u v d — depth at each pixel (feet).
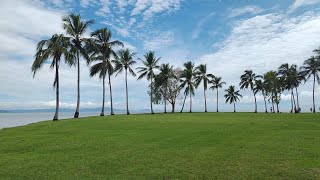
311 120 138.21
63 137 73.00
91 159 45.65
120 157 46.93
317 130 86.89
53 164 42.50
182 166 40.70
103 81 201.05
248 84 366.02
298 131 83.87
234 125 106.11
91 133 81.30
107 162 43.45
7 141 67.62
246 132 81.15
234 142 61.77
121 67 236.22
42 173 37.63
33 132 87.71
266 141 63.05
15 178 35.53
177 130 87.51
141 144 60.03
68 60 153.17
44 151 53.52
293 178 34.71
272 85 343.87
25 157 48.01
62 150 54.24
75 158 46.57
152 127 98.22
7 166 41.52
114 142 63.10
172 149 53.83
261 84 360.28
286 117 172.04
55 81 153.89
